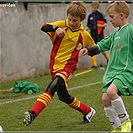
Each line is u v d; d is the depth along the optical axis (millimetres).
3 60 29047
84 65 35688
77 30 16188
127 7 14750
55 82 15500
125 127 14500
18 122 17406
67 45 16062
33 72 31453
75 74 32000
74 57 16109
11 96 23562
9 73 29578
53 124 16891
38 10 31469
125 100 21469
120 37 14688
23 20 30359
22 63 30516
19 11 30016
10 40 29484
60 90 16344
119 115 14539
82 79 29500
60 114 18688
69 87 26219
